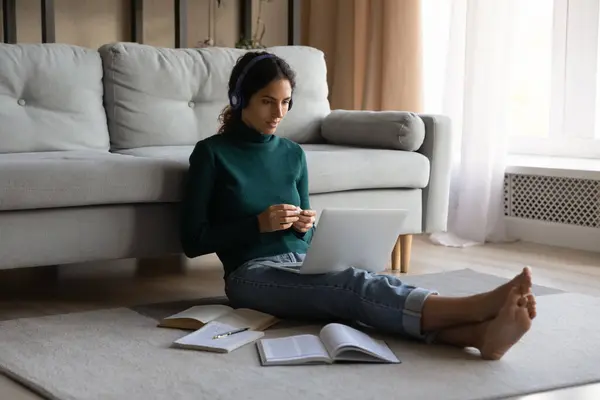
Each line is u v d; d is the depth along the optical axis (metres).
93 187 2.51
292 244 2.53
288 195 2.58
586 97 4.15
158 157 2.76
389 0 4.44
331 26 4.84
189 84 3.37
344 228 2.22
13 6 3.86
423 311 2.12
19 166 2.42
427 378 1.92
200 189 2.51
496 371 1.98
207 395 1.79
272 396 1.79
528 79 4.43
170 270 3.25
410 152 3.25
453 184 4.22
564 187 3.87
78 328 2.32
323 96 3.70
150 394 1.80
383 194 3.19
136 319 2.43
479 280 3.06
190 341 2.14
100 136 3.18
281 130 3.54
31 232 2.47
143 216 2.65
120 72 3.25
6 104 3.00
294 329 2.33
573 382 1.93
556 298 2.75
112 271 3.21
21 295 2.82
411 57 4.42
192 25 4.62
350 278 2.24
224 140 2.56
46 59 3.12
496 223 4.02
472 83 4.01
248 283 2.41
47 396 1.80
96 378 1.90
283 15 4.91
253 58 2.51
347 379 1.91
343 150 3.17
